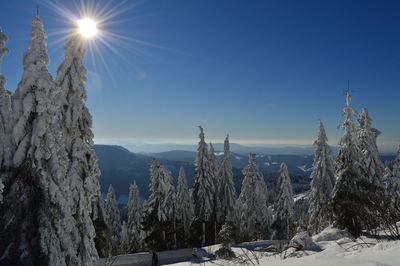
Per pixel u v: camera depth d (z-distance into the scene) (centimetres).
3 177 939
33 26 1009
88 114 1349
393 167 2395
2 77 986
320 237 1606
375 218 1246
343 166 1903
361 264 498
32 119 985
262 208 3862
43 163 985
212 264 1471
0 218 917
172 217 3089
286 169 3434
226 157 3697
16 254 898
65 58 1335
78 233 1127
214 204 3434
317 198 2673
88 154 1284
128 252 3816
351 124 1916
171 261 2744
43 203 953
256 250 1611
